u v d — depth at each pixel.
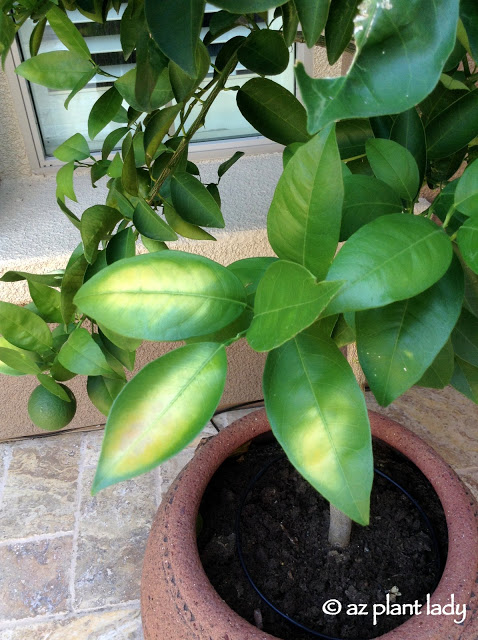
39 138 0.89
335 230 0.29
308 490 0.66
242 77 0.89
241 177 0.89
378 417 0.64
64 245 0.77
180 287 0.31
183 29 0.24
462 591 0.47
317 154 0.27
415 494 0.64
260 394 1.05
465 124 0.41
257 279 0.37
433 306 0.33
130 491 0.92
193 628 0.48
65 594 0.80
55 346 0.44
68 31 0.41
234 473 0.67
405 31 0.18
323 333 0.33
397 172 0.37
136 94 0.35
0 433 1.00
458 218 0.36
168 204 0.46
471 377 0.47
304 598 0.57
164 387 0.30
